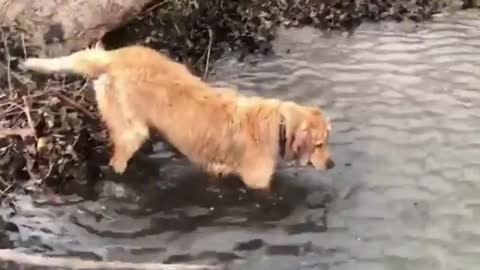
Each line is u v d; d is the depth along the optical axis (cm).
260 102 420
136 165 434
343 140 450
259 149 415
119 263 379
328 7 569
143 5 491
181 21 521
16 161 427
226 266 385
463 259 389
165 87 420
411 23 562
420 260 388
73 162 430
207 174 428
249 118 416
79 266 378
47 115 438
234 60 518
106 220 408
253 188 420
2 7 462
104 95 423
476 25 559
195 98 420
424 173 431
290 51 530
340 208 412
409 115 470
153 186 424
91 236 400
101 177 429
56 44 469
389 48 533
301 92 489
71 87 456
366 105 477
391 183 425
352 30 556
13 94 448
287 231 402
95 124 447
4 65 461
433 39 543
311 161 416
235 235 400
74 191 422
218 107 419
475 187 424
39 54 466
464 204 415
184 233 401
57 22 468
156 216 410
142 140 427
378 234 400
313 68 511
